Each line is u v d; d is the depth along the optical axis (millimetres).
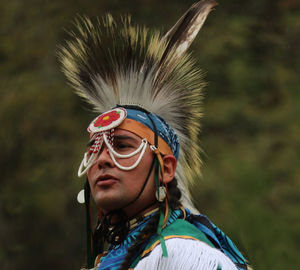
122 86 6195
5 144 20766
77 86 6605
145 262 4945
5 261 19734
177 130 6242
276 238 17438
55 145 20656
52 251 19781
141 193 5566
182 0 21188
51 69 21344
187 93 6254
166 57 6199
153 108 6148
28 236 20031
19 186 20391
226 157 19375
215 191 18281
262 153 19844
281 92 21312
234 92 20859
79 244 19688
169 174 5770
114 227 5680
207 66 20312
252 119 20516
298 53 22266
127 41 6254
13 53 22031
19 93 21156
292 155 19781
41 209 20000
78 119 20922
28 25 21844
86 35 6359
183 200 6035
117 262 5500
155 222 5387
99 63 6273
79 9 20625
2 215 20188
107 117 5762
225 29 21281
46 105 20922
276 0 22531
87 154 5805
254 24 21938
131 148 5625
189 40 6262
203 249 4969
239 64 20719
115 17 20188
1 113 20984
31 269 19906
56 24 21234
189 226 5316
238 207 18016
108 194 5508
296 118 20797
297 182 19094
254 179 18781
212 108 20359
